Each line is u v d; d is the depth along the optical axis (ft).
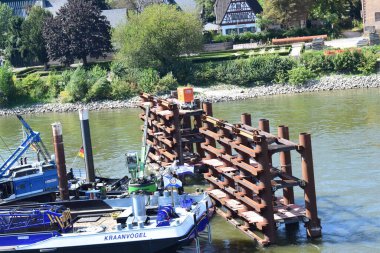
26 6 653.71
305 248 149.79
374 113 296.51
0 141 303.68
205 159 185.26
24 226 146.51
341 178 196.85
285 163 160.56
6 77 430.61
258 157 149.79
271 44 508.53
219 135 173.68
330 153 226.58
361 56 402.93
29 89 435.94
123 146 266.77
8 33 524.11
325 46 448.24
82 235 141.79
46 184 176.45
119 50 465.88
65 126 337.11
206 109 205.67
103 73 432.66
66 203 162.50
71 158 250.57
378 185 188.14
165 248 140.77
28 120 376.48
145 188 166.61
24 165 179.42
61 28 466.29
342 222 163.43
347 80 394.11
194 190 197.77
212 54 472.85
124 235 140.87
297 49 456.45
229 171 169.78
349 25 551.18
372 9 491.72
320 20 552.00
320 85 392.88
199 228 149.79
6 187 172.76
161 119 220.02
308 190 151.53
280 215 154.61
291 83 398.62
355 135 251.80
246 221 159.94
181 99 213.46
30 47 485.56
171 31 431.43
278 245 151.84
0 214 147.43
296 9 532.73
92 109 402.93
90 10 464.24
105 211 158.51
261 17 557.33
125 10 582.76
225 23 569.23
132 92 419.33
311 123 283.79
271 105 347.77
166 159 216.95
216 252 151.53
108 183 195.21
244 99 383.86
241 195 161.68
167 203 158.71
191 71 426.92
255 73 406.82
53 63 515.09
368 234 155.53
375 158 215.51
